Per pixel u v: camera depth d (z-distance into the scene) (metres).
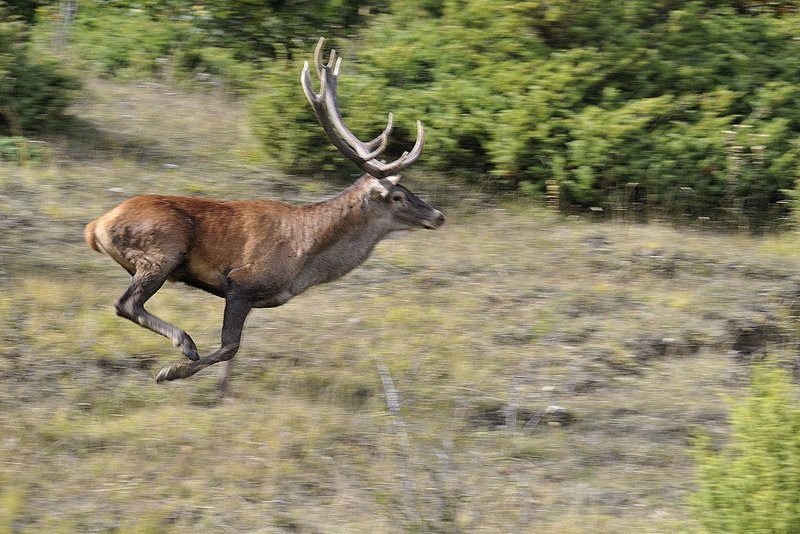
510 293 22.30
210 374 18.09
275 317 20.56
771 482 12.95
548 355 20.22
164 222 16.61
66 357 17.75
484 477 15.91
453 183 27.06
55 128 27.48
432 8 30.28
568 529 14.46
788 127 27.19
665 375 19.89
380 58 28.39
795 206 25.89
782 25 28.92
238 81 32.22
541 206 26.50
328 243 17.64
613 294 22.47
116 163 26.06
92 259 21.73
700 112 27.00
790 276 23.75
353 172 27.22
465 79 27.70
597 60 27.34
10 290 19.64
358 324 20.67
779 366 20.53
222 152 27.75
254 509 14.34
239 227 17.16
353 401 17.86
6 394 16.53
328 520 14.26
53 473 14.65
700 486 14.34
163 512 13.98
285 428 16.44
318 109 17.78
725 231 26.16
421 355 19.73
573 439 17.47
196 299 20.73
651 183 26.23
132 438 15.65
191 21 33.69
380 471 15.59
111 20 34.53
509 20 27.75
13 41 27.84
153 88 31.95
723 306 22.27
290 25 32.81
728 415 18.52
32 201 23.64
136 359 18.12
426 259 23.44
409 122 26.97
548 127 26.25
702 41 28.27
